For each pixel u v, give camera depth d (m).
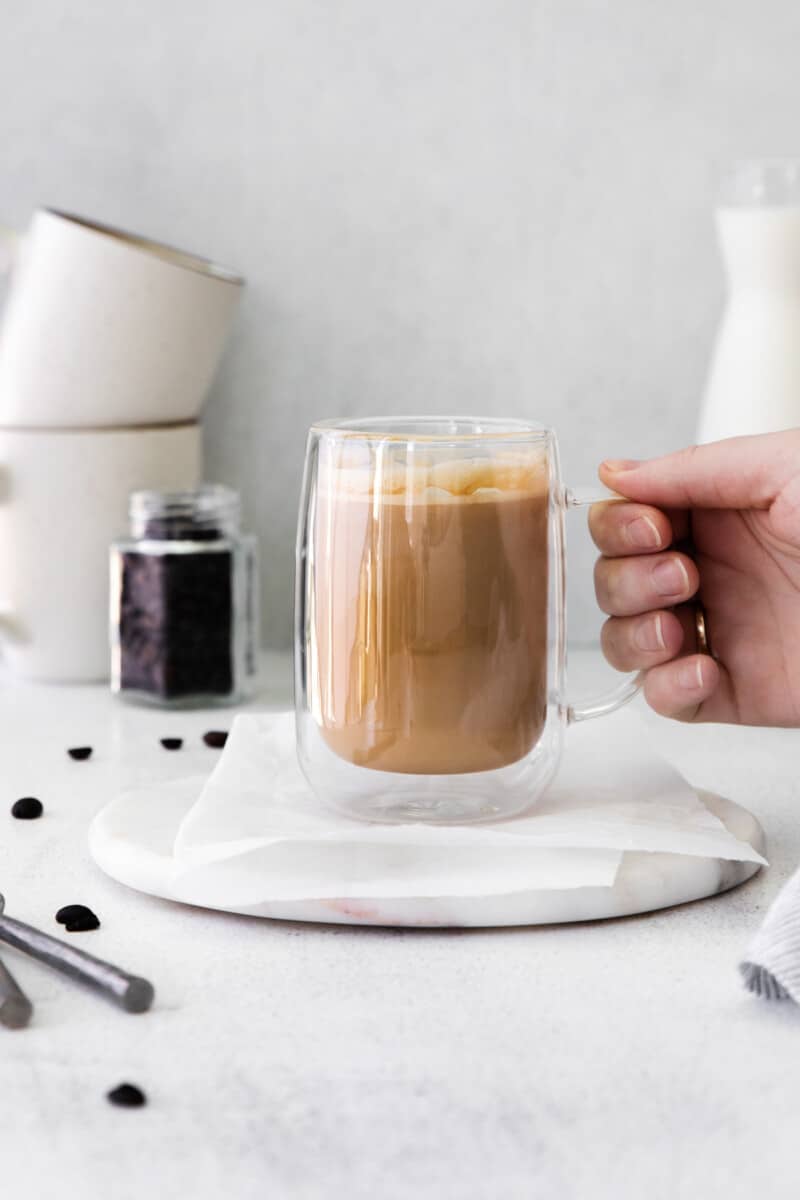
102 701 1.02
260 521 1.18
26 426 1.03
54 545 1.04
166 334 1.02
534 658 0.64
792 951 0.50
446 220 1.14
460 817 0.63
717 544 0.72
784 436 0.67
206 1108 0.45
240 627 1.00
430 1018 0.51
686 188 1.14
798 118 1.13
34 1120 0.45
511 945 0.58
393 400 1.16
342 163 1.14
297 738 0.67
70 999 0.53
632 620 0.70
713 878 0.62
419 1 1.12
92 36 1.13
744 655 0.73
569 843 0.60
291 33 1.12
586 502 0.67
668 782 0.70
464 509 0.62
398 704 0.62
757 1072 0.47
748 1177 0.41
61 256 1.00
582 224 1.14
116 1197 0.40
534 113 1.13
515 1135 0.43
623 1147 0.43
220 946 0.58
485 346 1.16
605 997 0.53
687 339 1.16
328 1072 0.47
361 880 0.59
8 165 1.14
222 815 0.63
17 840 0.71
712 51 1.12
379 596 0.62
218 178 1.14
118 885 0.65
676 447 1.17
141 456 1.04
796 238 1.00
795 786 0.80
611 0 1.12
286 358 1.16
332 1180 0.41
